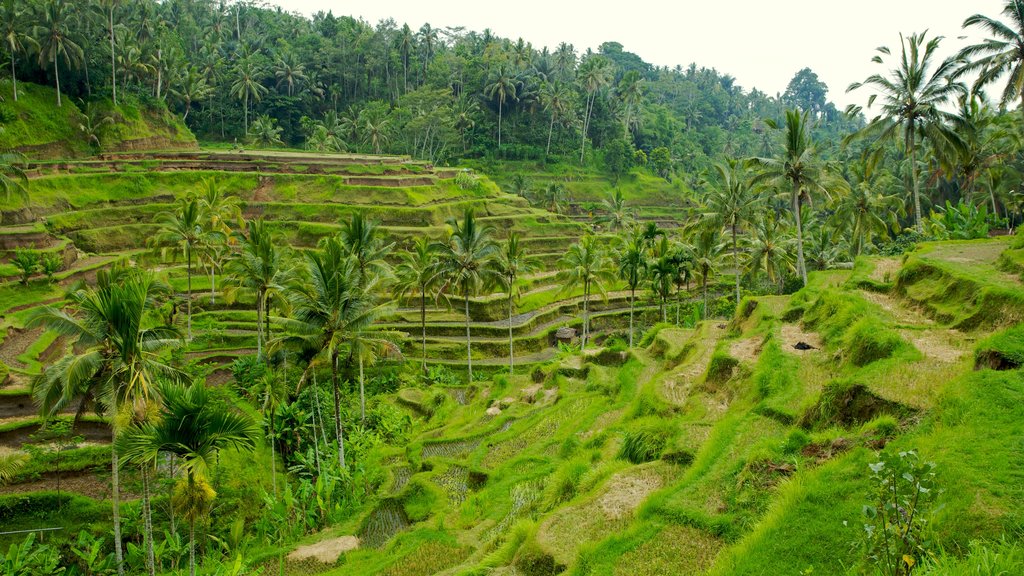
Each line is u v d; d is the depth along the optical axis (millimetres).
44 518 27062
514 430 33844
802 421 17406
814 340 24438
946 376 15703
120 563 23766
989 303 18828
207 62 121125
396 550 23062
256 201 80500
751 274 61156
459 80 134250
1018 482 10328
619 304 74375
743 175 53406
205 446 19250
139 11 107312
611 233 96188
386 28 144250
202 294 62719
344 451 35594
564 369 42875
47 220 64812
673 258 54375
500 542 19625
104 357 22328
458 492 29219
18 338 43688
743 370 23562
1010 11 36500
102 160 79812
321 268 31188
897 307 23406
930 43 40469
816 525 11680
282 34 146250
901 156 89625
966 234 39312
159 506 28797
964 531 9781
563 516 16875
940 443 12219
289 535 28469
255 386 40031
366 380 52031
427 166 102438
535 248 84688
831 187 44281
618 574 13141
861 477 12609
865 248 62812
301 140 131750
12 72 79562
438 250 49969
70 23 84750
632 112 150500
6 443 31266
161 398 22062
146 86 107250
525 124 135250
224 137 123875
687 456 18859
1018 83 36031
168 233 53562
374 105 126812
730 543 13414
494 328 62688
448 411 44562
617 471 19188
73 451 30781
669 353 35031
